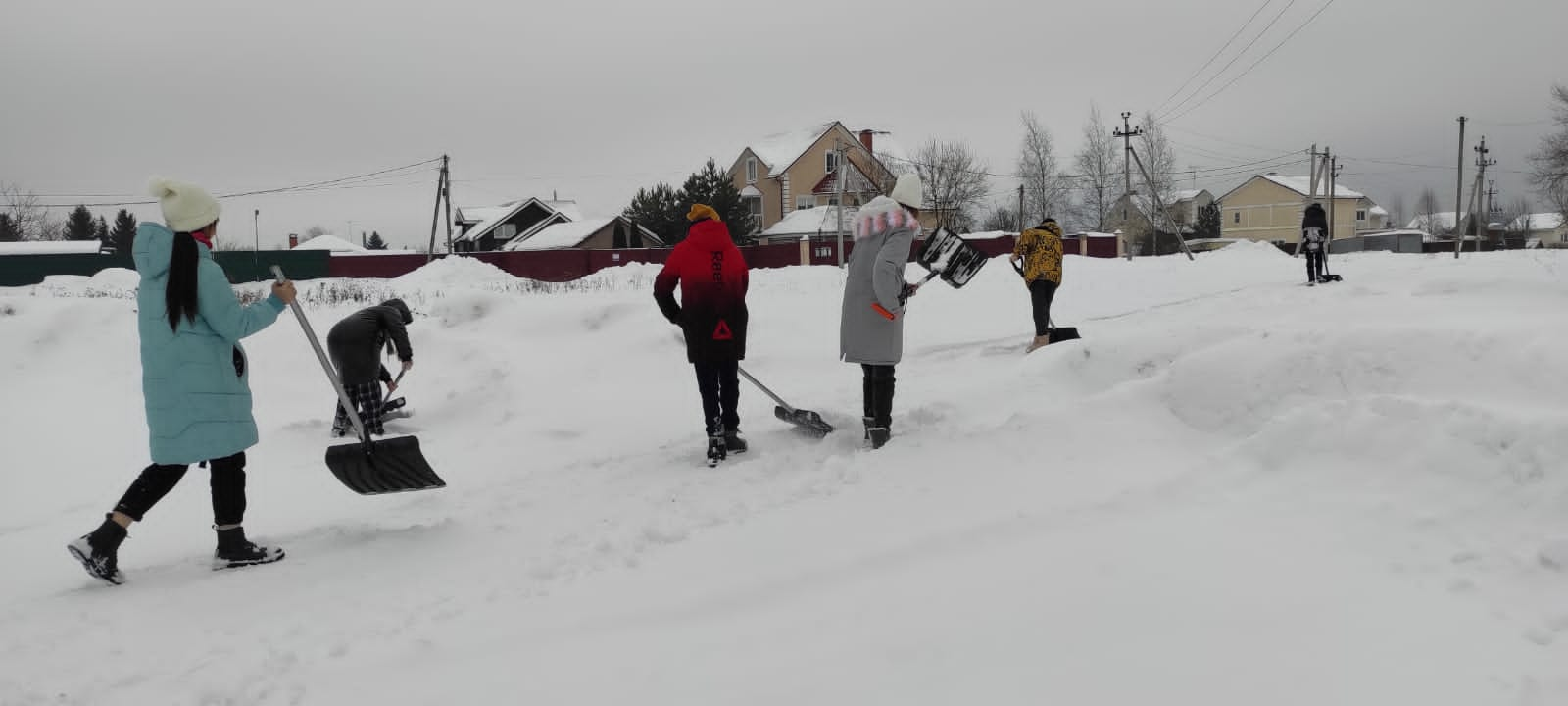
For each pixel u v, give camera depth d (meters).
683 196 47.38
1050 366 5.54
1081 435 4.37
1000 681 2.48
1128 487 3.74
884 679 2.56
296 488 5.55
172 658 3.08
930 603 2.96
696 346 5.38
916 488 4.13
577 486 5.11
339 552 4.14
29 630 3.31
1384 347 4.03
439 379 8.36
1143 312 11.38
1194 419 4.35
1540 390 3.50
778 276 21.22
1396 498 3.22
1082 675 2.48
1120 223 56.75
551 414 7.30
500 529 4.37
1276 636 2.57
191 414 3.83
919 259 5.51
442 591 3.57
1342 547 3.04
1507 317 4.52
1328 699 2.29
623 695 2.61
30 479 6.05
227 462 3.99
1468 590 2.70
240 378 4.03
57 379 7.91
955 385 6.78
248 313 3.97
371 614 3.38
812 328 10.43
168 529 4.81
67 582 4.03
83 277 24.25
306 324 4.20
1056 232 8.76
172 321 3.80
